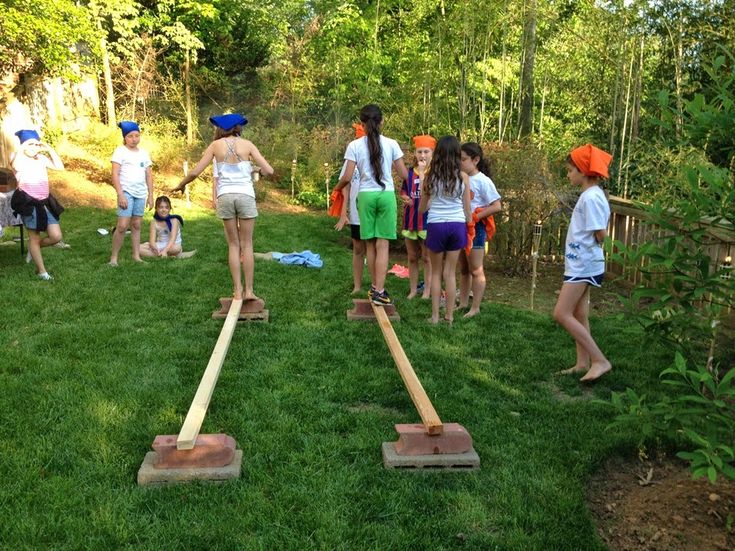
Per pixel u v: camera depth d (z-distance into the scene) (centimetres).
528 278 827
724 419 252
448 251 572
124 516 279
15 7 1082
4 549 257
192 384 427
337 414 385
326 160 1480
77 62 1268
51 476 308
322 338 532
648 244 294
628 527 284
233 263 570
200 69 1941
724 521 281
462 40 1208
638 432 365
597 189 439
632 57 920
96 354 477
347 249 951
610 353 517
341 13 1873
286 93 1795
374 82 1734
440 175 549
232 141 570
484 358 502
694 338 349
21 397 394
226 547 261
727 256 457
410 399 410
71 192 1224
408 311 627
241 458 325
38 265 699
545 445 352
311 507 288
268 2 2220
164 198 860
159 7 1725
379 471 321
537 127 1353
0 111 1236
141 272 746
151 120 1719
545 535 273
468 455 329
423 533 273
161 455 311
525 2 1093
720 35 746
